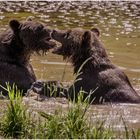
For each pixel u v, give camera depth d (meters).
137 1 32.38
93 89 15.05
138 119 13.30
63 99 14.85
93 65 15.36
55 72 17.66
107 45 20.98
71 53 15.84
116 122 12.89
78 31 15.95
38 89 15.42
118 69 15.59
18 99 12.20
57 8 29.56
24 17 25.98
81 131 11.47
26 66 16.31
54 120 11.64
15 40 16.12
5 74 15.84
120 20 26.22
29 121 12.02
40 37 16.11
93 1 32.38
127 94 14.98
